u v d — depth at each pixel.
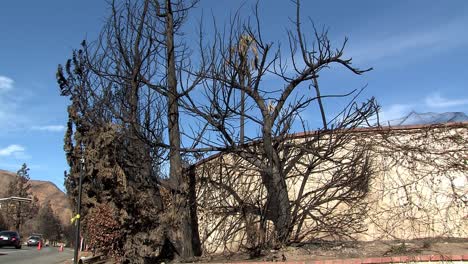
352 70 12.07
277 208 12.02
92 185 16.95
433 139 13.03
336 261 9.80
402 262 9.92
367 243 12.13
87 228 18.88
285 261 10.31
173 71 13.26
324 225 12.23
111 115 15.19
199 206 13.60
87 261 20.44
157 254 12.89
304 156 13.09
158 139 14.14
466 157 12.73
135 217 13.05
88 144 14.54
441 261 9.98
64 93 16.14
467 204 12.46
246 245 12.09
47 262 27.97
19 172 99.62
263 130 12.24
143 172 13.55
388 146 12.99
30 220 106.19
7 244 48.38
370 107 12.89
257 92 12.34
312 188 12.95
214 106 12.37
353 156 12.72
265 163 12.45
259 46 12.16
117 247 16.42
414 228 12.49
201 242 13.44
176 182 13.03
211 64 12.54
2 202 96.19
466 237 12.27
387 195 12.71
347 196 12.52
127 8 14.26
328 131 12.66
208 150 12.73
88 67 15.26
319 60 11.95
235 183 13.02
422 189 12.70
